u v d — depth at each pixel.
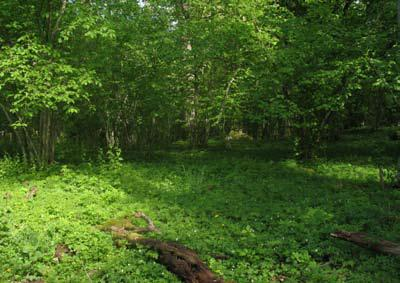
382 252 6.25
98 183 10.94
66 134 22.08
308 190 10.48
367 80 12.62
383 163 14.01
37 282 5.86
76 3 12.59
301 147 15.26
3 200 9.17
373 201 9.23
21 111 12.00
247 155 16.64
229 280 5.77
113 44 14.61
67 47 13.40
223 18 15.94
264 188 10.74
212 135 27.86
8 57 11.44
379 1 14.78
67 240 6.89
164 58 15.58
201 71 17.88
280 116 13.80
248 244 6.84
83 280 5.71
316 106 14.12
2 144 20.95
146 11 16.88
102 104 16.77
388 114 28.64
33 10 12.43
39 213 8.22
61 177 11.45
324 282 5.63
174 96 17.28
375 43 12.59
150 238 6.86
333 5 14.55
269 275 5.96
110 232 7.45
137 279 5.75
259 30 14.66
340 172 12.78
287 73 13.57
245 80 15.54
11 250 6.47
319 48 13.08
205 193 10.47
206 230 7.64
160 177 12.25
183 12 17.89
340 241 6.88
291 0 16.39
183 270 5.88
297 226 7.57
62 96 11.24
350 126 31.05
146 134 20.41
